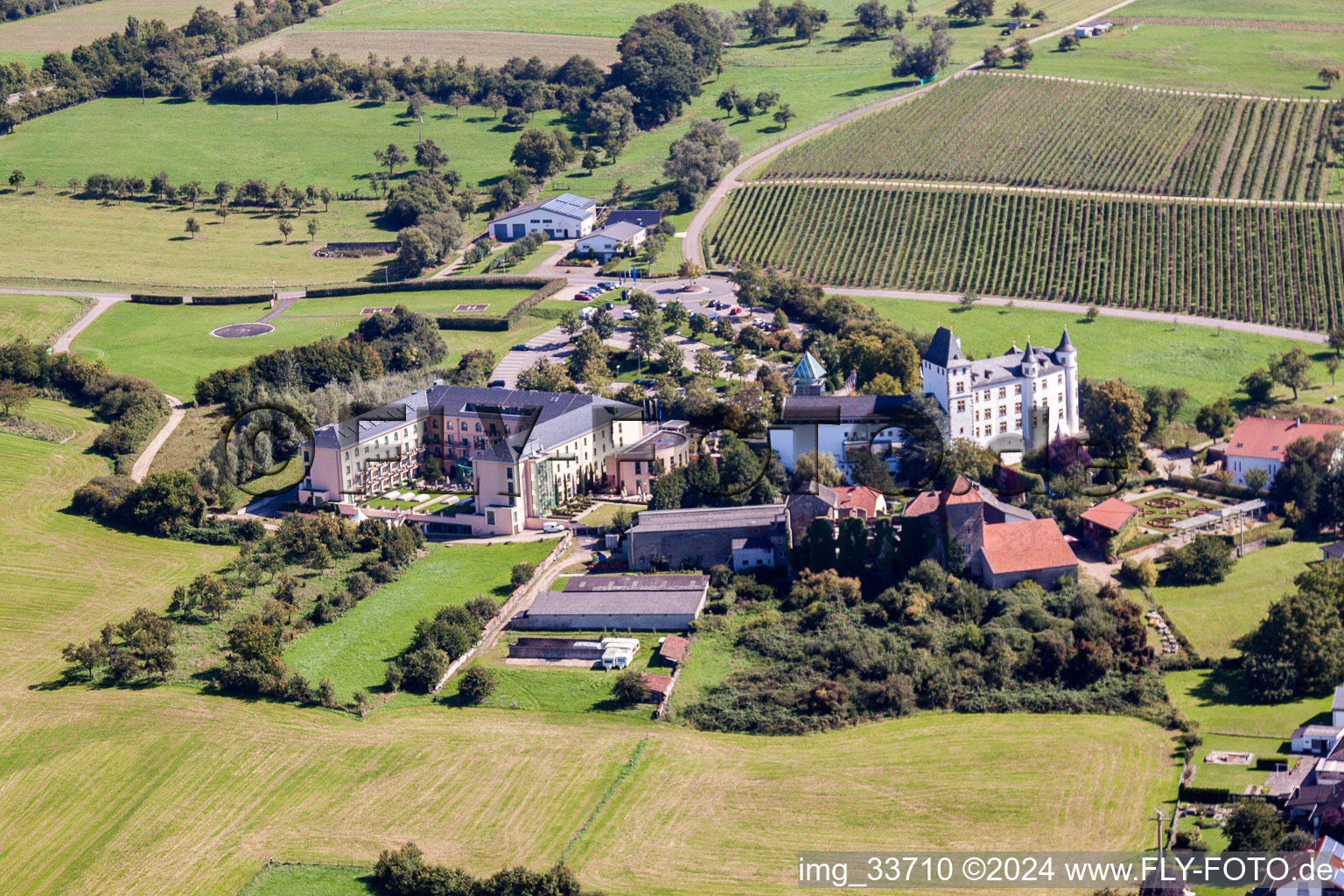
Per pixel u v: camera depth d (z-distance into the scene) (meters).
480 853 191.62
